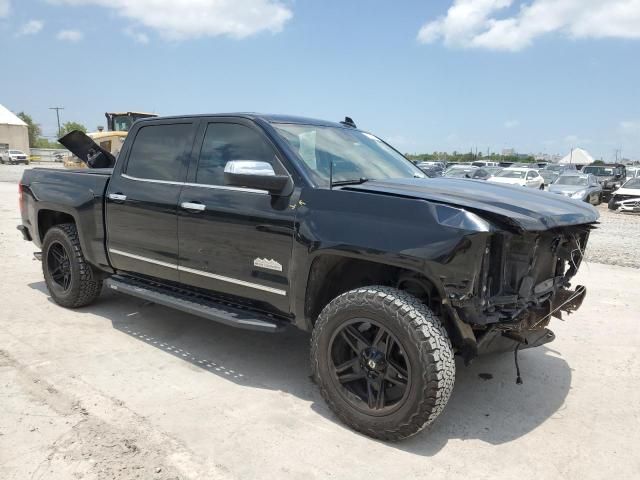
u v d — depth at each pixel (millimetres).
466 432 3211
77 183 5004
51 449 2848
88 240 4852
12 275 6594
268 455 2883
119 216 4527
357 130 4664
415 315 2855
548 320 3443
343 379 3193
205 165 3990
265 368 4062
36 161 65500
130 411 3285
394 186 3365
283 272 3422
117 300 5641
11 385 3568
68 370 3848
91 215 4781
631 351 4594
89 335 4582
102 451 2848
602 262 8648
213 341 4574
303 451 2932
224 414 3305
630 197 21016
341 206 3160
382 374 3025
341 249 3080
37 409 3264
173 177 4172
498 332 3131
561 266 3740
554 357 4445
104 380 3711
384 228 2955
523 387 3861
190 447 2924
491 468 2848
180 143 4215
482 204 2928
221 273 3785
